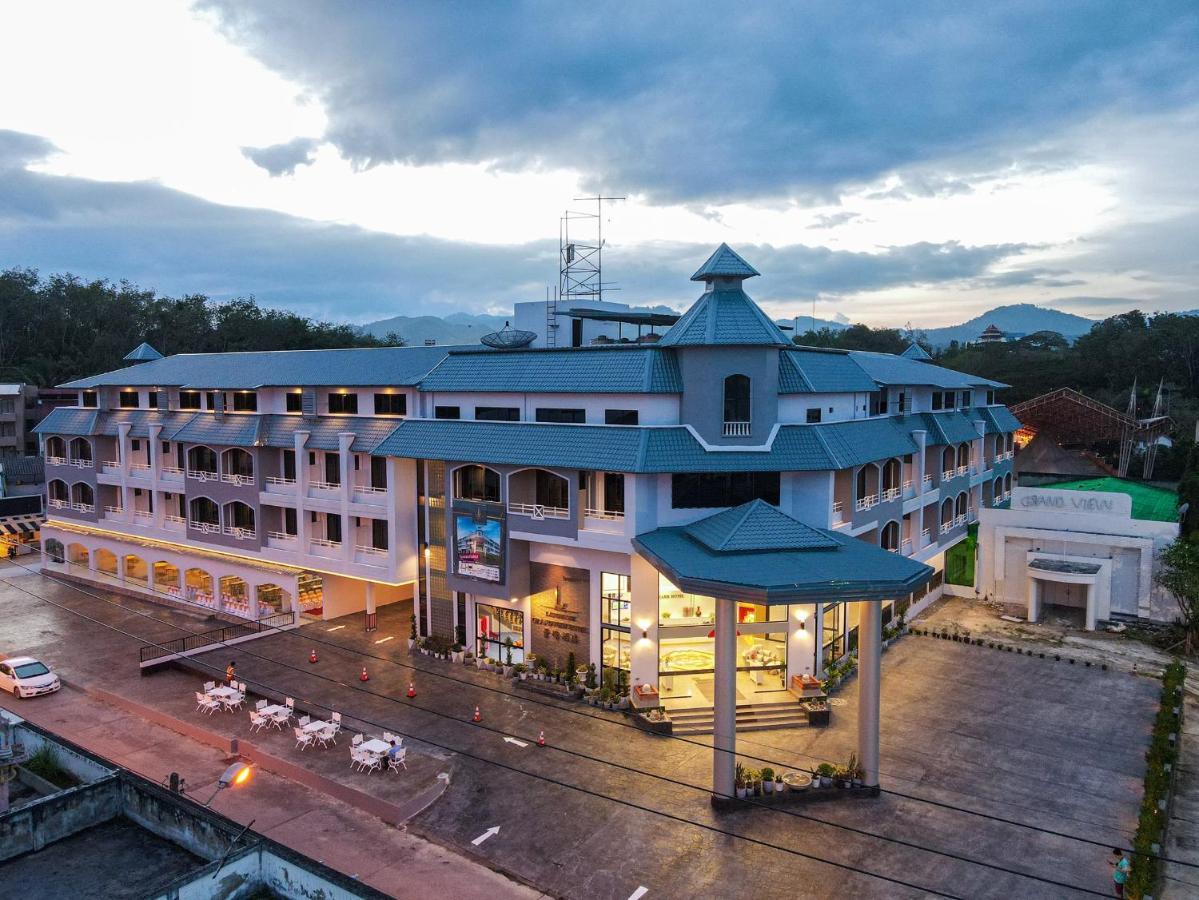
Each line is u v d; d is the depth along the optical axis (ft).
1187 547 145.18
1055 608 168.45
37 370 357.82
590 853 84.89
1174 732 109.09
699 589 93.97
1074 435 278.46
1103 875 79.87
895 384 163.73
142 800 63.93
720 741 93.45
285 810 94.53
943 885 78.79
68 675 138.82
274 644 150.30
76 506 208.64
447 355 156.46
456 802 95.20
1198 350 379.96
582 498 126.72
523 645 135.44
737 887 79.05
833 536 116.06
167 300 427.74
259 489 168.35
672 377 126.41
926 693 125.18
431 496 143.74
